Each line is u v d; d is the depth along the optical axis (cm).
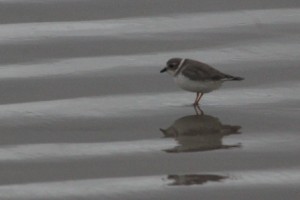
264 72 1667
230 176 1280
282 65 1692
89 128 1462
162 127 1465
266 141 1399
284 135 1419
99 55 1752
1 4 1967
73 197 1223
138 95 1591
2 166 1323
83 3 1977
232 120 1484
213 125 1466
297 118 1479
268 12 1923
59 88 1617
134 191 1237
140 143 1403
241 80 1598
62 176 1289
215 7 1958
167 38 1817
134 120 1491
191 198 1216
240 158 1339
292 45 1772
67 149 1383
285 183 1252
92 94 1595
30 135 1436
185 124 1470
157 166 1317
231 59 1723
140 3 1980
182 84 1531
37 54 1756
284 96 1570
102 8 1958
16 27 1869
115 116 1505
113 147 1389
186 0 1992
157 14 1928
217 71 1528
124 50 1773
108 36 1828
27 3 1973
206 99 1574
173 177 1279
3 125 1470
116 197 1221
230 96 1584
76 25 1877
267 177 1273
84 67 1700
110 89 1616
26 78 1655
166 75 1666
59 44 1795
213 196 1220
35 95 1591
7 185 1262
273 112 1507
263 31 1834
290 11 1925
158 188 1244
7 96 1588
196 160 1335
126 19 1905
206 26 1866
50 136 1432
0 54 1756
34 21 1897
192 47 1781
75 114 1511
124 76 1664
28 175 1293
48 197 1223
